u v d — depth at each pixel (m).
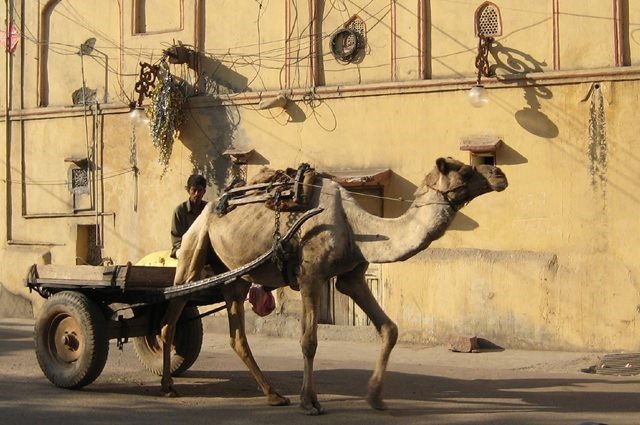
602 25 12.36
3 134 16.44
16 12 16.45
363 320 13.68
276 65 14.36
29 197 16.33
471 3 13.06
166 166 15.03
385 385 9.45
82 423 7.40
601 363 11.14
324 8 14.03
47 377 9.02
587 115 12.31
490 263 12.68
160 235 15.10
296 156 14.08
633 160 12.09
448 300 12.91
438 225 7.42
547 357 11.80
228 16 14.74
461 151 12.98
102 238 15.64
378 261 7.68
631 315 12.00
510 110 12.71
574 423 7.30
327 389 9.17
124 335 9.09
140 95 14.73
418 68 13.34
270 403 8.24
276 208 8.09
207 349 12.89
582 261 12.26
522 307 12.51
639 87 12.07
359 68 13.78
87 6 15.94
